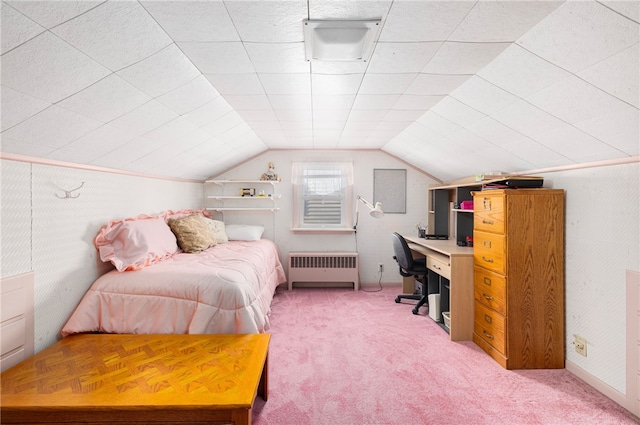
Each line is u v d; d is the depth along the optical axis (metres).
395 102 2.35
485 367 2.15
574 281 2.09
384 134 3.41
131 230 2.39
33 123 1.51
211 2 1.18
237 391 1.35
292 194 4.36
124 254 2.31
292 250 4.39
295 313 3.20
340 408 1.69
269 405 1.71
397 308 3.37
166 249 2.66
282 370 2.07
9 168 1.63
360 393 1.82
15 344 1.66
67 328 1.92
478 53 1.57
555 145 2.01
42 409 1.25
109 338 1.85
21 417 1.27
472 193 2.59
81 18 1.11
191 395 1.32
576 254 2.07
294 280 4.17
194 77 1.83
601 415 1.66
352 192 4.35
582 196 2.03
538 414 1.66
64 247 2.00
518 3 1.17
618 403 1.76
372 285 4.38
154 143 2.46
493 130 2.27
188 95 1.99
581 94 1.49
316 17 1.29
